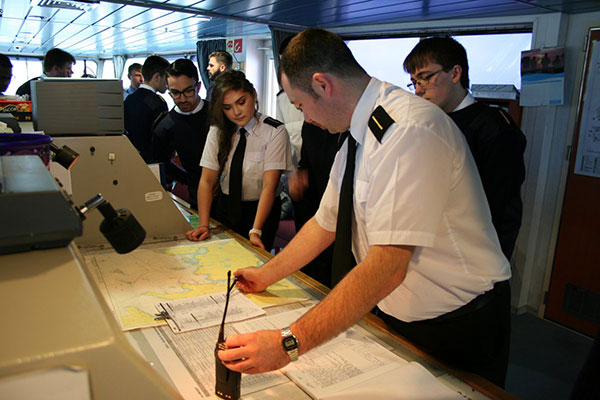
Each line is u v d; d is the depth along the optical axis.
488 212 1.12
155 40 6.51
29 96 2.27
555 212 3.22
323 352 1.09
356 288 0.94
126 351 0.43
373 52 4.46
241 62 6.05
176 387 0.94
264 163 2.11
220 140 2.10
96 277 1.45
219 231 2.00
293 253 1.37
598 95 2.90
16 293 0.43
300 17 3.74
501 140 1.88
